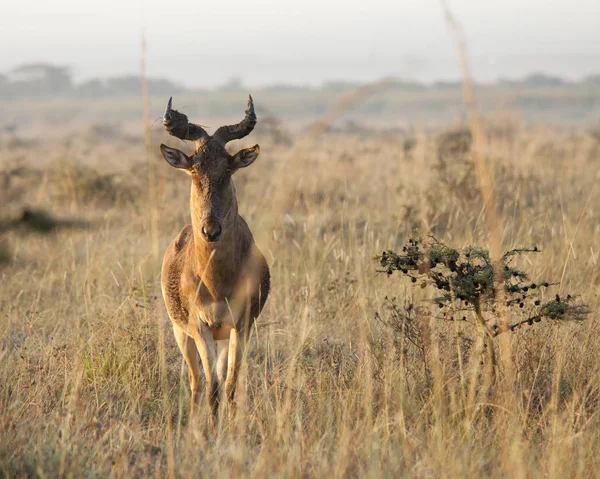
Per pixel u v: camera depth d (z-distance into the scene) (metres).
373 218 31.47
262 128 89.81
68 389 17.42
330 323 21.47
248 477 13.01
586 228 26.67
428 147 48.47
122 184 42.09
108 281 24.86
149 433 15.91
